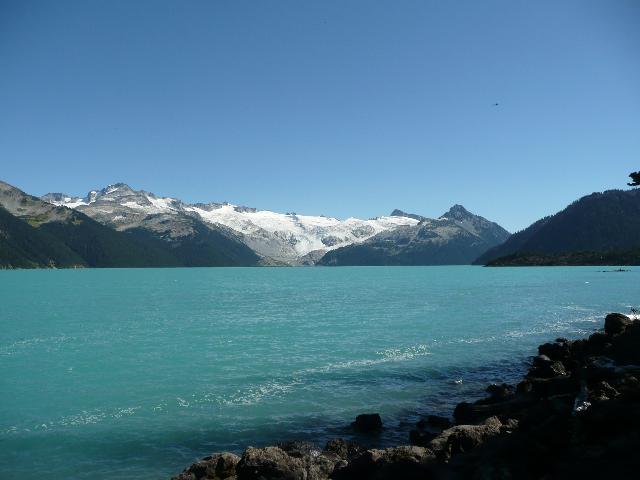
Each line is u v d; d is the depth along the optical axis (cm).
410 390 2877
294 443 1964
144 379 3189
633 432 1388
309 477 1612
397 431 2212
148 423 2348
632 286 11912
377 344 4366
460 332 5059
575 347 3472
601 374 2394
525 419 1791
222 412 2497
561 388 2439
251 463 1606
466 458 1588
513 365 3522
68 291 13188
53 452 2022
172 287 15300
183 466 1888
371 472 1602
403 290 12344
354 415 2442
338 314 6925
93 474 1823
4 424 2348
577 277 16388
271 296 11106
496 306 7750
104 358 3919
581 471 1233
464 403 2392
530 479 1324
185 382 3092
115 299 10412
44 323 6225
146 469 1864
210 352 4103
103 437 2177
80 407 2608
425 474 1477
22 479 1794
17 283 17362
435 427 2234
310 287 14900
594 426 1498
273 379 3139
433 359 3706
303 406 2584
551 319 6078
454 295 10200
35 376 3316
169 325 5922
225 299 10262
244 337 4884
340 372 3306
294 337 4834
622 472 1163
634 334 2922
